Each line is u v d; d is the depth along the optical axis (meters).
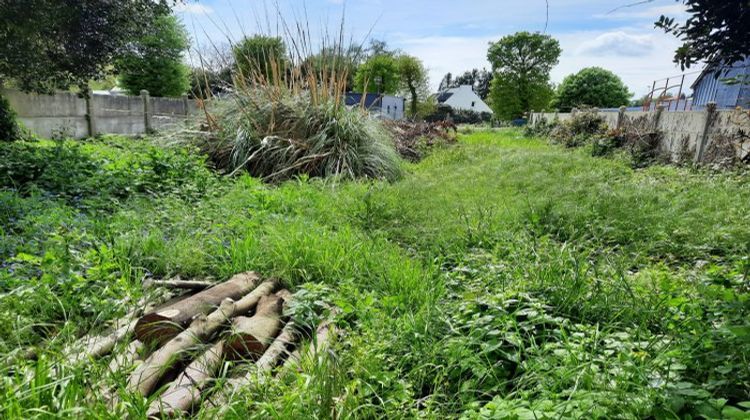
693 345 1.62
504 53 30.72
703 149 7.18
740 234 3.38
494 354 1.80
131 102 10.65
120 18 6.74
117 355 1.71
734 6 2.13
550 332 1.93
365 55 7.54
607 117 11.80
